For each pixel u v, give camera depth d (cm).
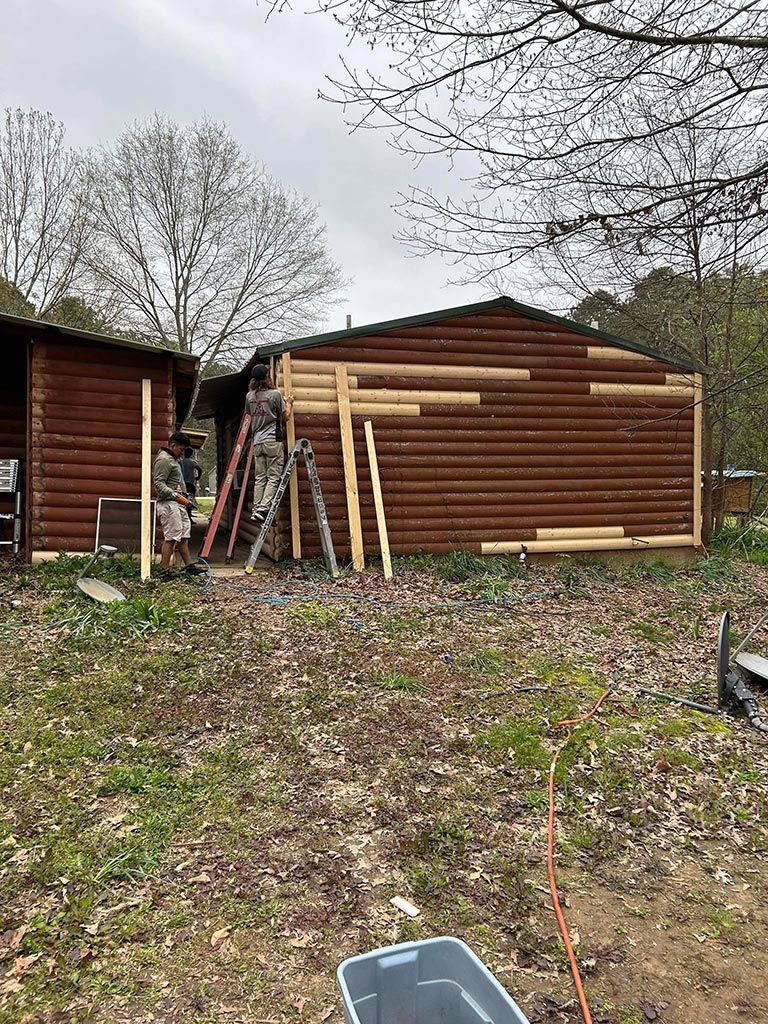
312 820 372
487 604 840
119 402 890
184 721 478
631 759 463
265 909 301
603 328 1500
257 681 555
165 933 285
